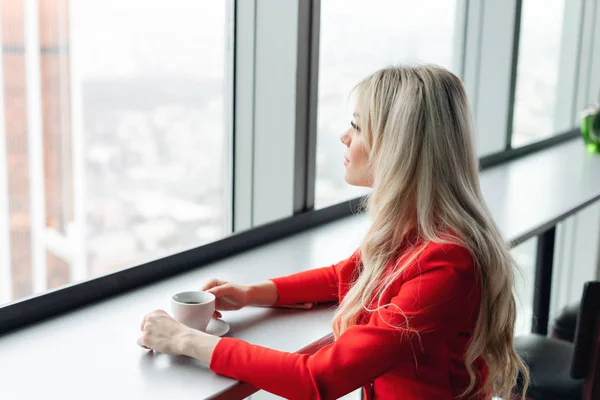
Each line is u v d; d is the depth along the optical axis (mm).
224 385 1365
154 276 1959
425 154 1490
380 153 1538
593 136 3818
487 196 2873
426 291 1399
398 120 1505
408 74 1543
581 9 4324
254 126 2385
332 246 2297
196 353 1420
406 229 1528
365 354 1363
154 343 1471
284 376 1358
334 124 2596
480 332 1493
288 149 2383
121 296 1844
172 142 2137
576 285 4270
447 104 1519
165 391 1341
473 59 3566
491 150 3646
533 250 3906
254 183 2410
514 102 3621
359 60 2652
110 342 1559
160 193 2121
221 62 2258
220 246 2160
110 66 1919
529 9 3738
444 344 1458
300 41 2291
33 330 1621
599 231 4117
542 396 2156
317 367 1358
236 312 1746
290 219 2406
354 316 1527
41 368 1434
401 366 1475
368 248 1547
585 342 1963
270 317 1722
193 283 1947
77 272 1928
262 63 2342
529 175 3297
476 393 1558
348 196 2729
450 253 1433
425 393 1465
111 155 1963
